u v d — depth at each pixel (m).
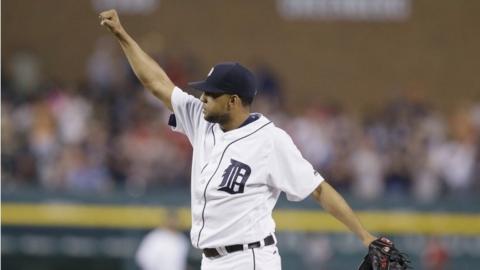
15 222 52.22
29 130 58.78
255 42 75.12
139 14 74.19
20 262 52.28
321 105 68.75
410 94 71.56
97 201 52.41
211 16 74.75
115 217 52.41
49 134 58.59
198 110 23.83
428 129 64.06
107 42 73.56
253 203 22.66
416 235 53.50
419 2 75.81
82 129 59.31
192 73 68.69
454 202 53.72
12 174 56.06
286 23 75.31
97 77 66.75
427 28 75.75
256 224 22.67
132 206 52.41
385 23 75.81
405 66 75.75
